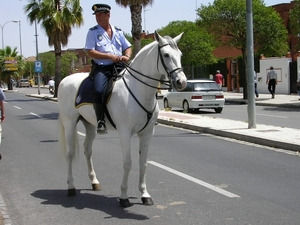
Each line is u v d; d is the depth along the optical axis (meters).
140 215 6.34
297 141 11.57
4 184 8.37
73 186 7.48
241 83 40.34
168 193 7.45
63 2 37.50
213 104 22.48
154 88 6.39
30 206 6.91
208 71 44.75
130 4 22.67
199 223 5.93
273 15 29.70
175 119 18.23
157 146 12.45
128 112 6.41
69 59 71.19
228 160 10.23
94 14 7.03
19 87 87.88
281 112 22.58
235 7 28.30
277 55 35.88
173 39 6.22
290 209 6.51
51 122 20.05
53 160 10.69
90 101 6.98
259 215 6.24
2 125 18.98
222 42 30.42
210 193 7.43
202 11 29.42
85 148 7.79
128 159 6.52
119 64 7.02
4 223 6.09
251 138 12.81
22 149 12.42
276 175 8.67
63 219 6.25
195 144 12.73
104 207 6.78
